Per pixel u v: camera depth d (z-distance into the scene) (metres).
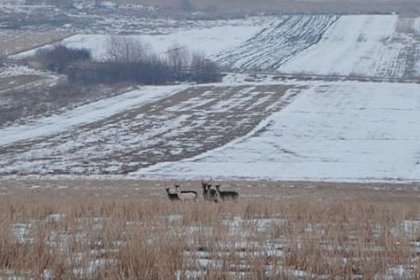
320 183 104.38
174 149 137.88
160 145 141.88
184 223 35.81
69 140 147.88
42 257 24.14
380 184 104.12
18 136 153.38
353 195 89.31
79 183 102.00
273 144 143.62
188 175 112.44
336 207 43.94
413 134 155.12
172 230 31.09
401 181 108.62
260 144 143.38
